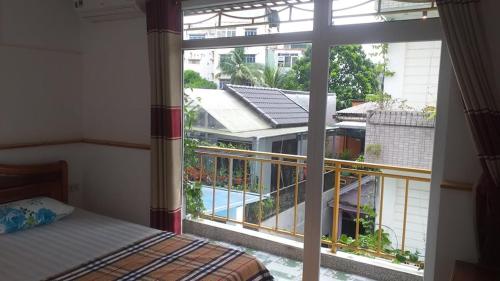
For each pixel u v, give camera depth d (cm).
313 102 230
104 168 334
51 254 207
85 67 338
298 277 285
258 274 202
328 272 294
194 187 356
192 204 359
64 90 326
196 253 210
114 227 254
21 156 296
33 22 298
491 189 167
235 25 265
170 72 270
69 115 332
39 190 301
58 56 319
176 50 274
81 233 241
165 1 264
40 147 309
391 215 294
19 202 262
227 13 268
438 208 197
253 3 256
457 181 190
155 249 215
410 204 283
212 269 190
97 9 298
